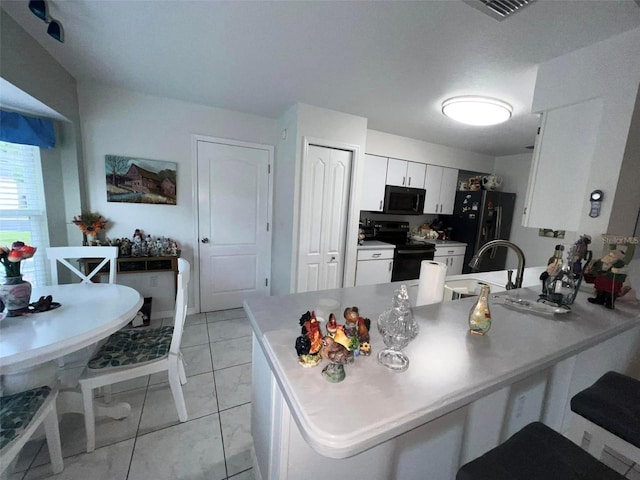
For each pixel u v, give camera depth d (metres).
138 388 1.86
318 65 1.84
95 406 1.51
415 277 3.85
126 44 1.69
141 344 1.61
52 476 1.26
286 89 2.27
